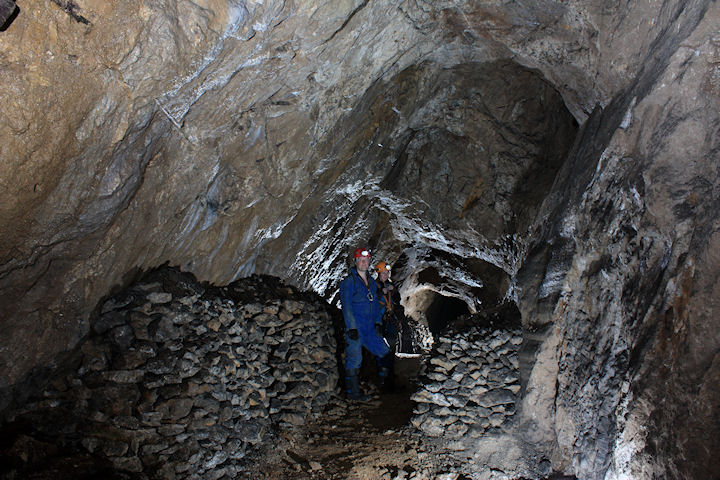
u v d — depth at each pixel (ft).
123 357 10.40
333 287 23.76
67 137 7.76
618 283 10.05
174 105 9.50
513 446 11.91
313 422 13.48
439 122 18.49
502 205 18.24
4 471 8.05
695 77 9.04
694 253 8.11
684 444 7.47
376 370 19.30
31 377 9.57
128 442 9.57
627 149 10.41
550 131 17.51
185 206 12.12
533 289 13.32
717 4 8.64
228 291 15.28
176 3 7.86
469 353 14.03
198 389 11.02
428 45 14.92
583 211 11.72
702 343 7.64
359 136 16.94
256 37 9.59
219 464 10.50
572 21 11.97
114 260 10.70
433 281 31.01
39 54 6.73
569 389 11.03
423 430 12.90
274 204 15.64
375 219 23.84
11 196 7.51
